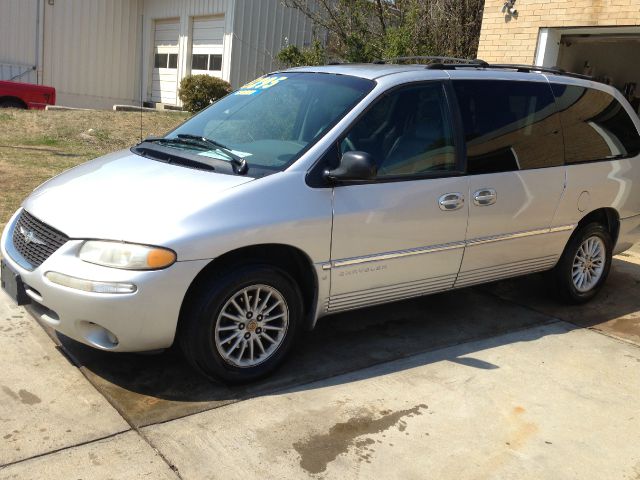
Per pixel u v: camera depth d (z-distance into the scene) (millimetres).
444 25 12367
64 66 19531
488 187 4453
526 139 4746
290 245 3627
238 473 2930
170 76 20078
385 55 11789
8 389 3486
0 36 18422
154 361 3938
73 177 3994
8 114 13805
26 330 4184
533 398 3803
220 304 3471
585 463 3193
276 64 18344
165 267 3246
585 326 5031
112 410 3373
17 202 7141
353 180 3768
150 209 3381
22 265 3580
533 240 4855
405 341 4512
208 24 18281
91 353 3963
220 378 3594
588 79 5344
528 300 5555
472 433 3391
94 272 3234
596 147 5223
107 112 15078
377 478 2969
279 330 3797
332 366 4051
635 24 7852
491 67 4879
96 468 2889
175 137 4438
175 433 3201
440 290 4523
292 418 3410
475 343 4555
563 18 8500
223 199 3441
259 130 4219
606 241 5461
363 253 3947
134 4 20547
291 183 3652
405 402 3658
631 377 4164
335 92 4223
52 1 18859
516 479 3035
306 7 14523
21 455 2941
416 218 4113
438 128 4301
